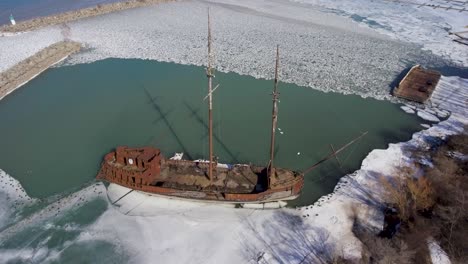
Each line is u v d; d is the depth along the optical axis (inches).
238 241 1157.7
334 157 1549.0
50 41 2593.5
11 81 2070.6
